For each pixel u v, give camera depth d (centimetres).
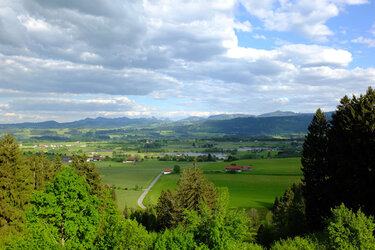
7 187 3884
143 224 6469
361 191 3372
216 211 2764
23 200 3975
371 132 3319
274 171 14600
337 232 2480
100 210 4797
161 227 6084
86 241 2758
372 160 3331
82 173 5038
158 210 6388
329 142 4031
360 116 3453
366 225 2433
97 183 5072
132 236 2502
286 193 6169
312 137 4288
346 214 2545
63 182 2814
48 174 6388
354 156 3500
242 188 11369
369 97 3591
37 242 2431
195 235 2745
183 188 5641
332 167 3906
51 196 2723
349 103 3881
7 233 3559
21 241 2480
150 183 15375
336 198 3703
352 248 2323
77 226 2700
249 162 18625
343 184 3578
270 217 6047
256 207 8188
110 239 2527
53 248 2422
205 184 5319
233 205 8481
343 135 3734
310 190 4197
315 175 4194
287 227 4378
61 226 2830
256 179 12950
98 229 3042
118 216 2711
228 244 2522
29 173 4428
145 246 2670
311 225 4128
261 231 4203
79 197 2927
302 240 3042
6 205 3744
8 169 3975
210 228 2588
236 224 2620
